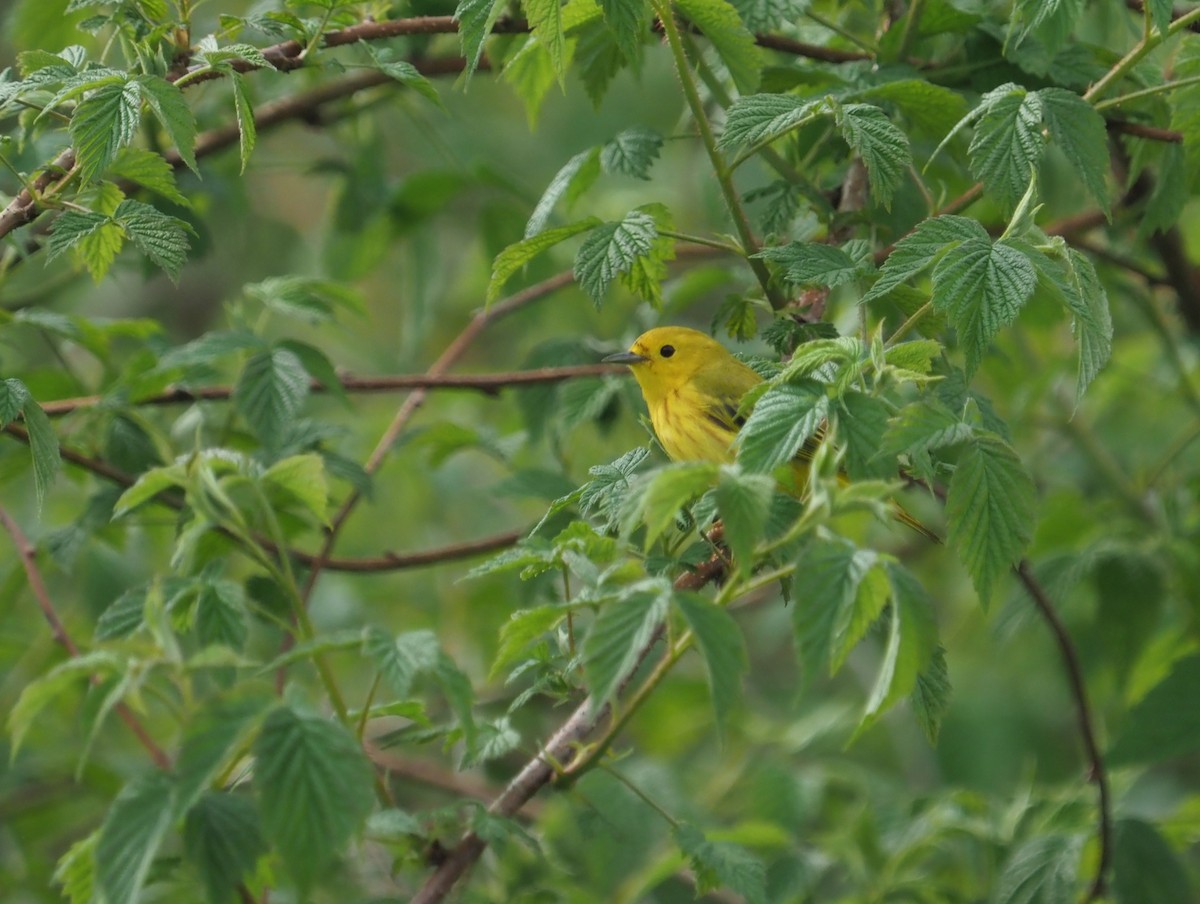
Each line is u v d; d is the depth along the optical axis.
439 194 13.59
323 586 14.15
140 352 10.89
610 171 9.10
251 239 17.70
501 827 6.46
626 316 15.51
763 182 12.19
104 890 4.83
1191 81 8.09
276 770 5.02
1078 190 12.67
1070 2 7.59
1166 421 14.84
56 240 6.97
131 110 6.88
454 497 15.51
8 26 11.52
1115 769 9.70
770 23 9.34
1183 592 11.48
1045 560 11.56
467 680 5.50
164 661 5.39
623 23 7.07
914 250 6.40
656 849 11.02
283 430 10.00
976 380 13.88
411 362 14.55
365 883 10.53
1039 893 9.07
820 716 13.77
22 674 12.80
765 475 5.51
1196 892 10.84
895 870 10.53
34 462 7.55
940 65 10.00
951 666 15.59
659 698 14.31
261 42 11.89
